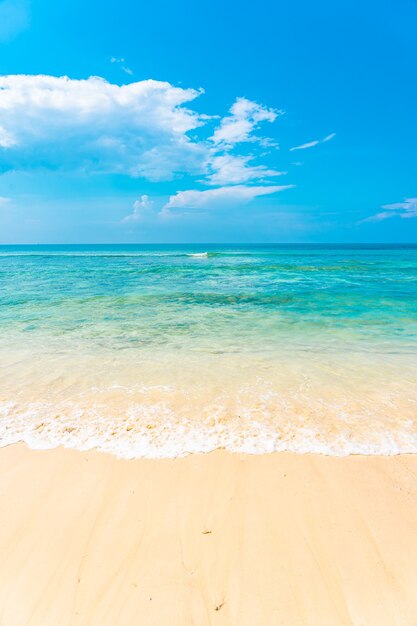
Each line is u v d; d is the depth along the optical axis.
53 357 7.14
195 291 16.47
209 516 3.17
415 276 23.91
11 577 2.64
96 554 2.81
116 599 2.48
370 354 7.42
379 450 4.09
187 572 2.66
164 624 2.33
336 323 10.29
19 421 4.66
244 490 3.48
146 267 31.25
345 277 23.28
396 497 3.38
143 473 3.72
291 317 11.08
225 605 2.44
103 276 23.48
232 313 11.64
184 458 3.95
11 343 8.12
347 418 4.77
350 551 2.82
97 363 6.80
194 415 4.82
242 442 4.23
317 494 3.42
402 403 5.20
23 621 2.37
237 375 6.23
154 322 10.34
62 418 4.74
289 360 7.02
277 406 5.09
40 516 3.18
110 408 5.01
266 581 2.59
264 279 21.97
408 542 2.89
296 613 2.39
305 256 56.38
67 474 3.70
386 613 2.40
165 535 2.98
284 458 3.95
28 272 26.41
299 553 2.81
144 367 6.60
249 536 2.96
